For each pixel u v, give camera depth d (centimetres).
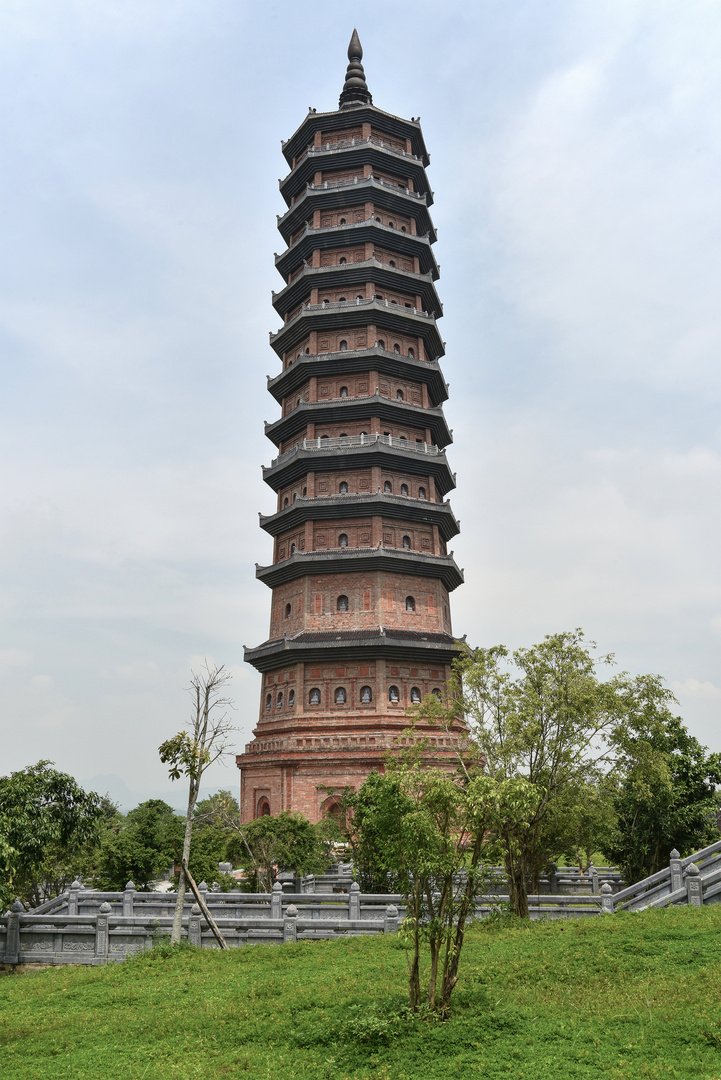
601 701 3192
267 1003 1983
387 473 6381
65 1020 2014
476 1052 1495
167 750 2986
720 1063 1346
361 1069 1477
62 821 3272
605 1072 1346
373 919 3066
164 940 2942
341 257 6906
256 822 4397
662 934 2330
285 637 6091
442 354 7269
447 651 5975
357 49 7844
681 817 4141
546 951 2244
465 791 1836
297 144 7450
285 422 6681
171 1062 1634
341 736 5559
